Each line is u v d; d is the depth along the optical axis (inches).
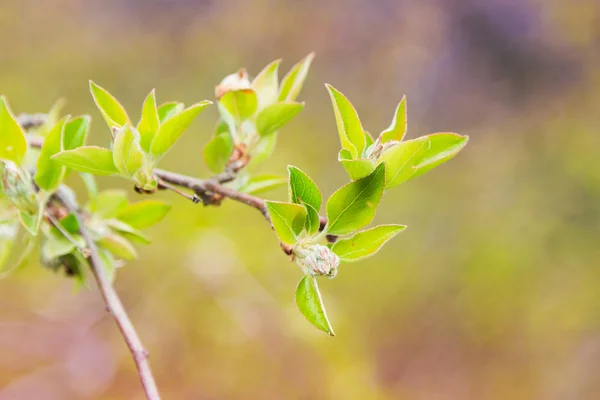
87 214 21.7
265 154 21.3
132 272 51.5
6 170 20.2
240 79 21.0
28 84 71.9
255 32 85.4
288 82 21.2
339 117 19.4
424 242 69.1
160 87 79.0
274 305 47.5
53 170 20.3
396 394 58.1
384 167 19.0
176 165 66.2
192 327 48.6
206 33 83.8
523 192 75.4
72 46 76.7
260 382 45.6
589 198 72.6
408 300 63.6
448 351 61.9
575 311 64.5
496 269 67.0
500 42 88.9
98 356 49.8
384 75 87.4
